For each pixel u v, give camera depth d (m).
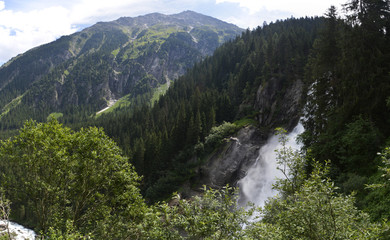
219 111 94.88
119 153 24.59
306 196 9.69
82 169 22.36
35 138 21.27
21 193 21.78
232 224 10.59
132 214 20.75
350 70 33.72
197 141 81.19
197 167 74.94
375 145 26.56
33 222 79.00
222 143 76.62
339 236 9.02
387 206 19.16
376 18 34.59
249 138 76.69
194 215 10.95
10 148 21.61
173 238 11.12
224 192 11.39
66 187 22.84
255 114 87.44
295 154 13.67
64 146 22.31
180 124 84.00
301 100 50.94
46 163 22.16
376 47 33.00
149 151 79.31
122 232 21.05
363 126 27.95
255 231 10.92
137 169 76.31
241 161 72.12
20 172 22.14
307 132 38.03
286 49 93.31
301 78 82.56
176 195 11.69
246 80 107.94
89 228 22.11
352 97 31.52
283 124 78.62
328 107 37.25
